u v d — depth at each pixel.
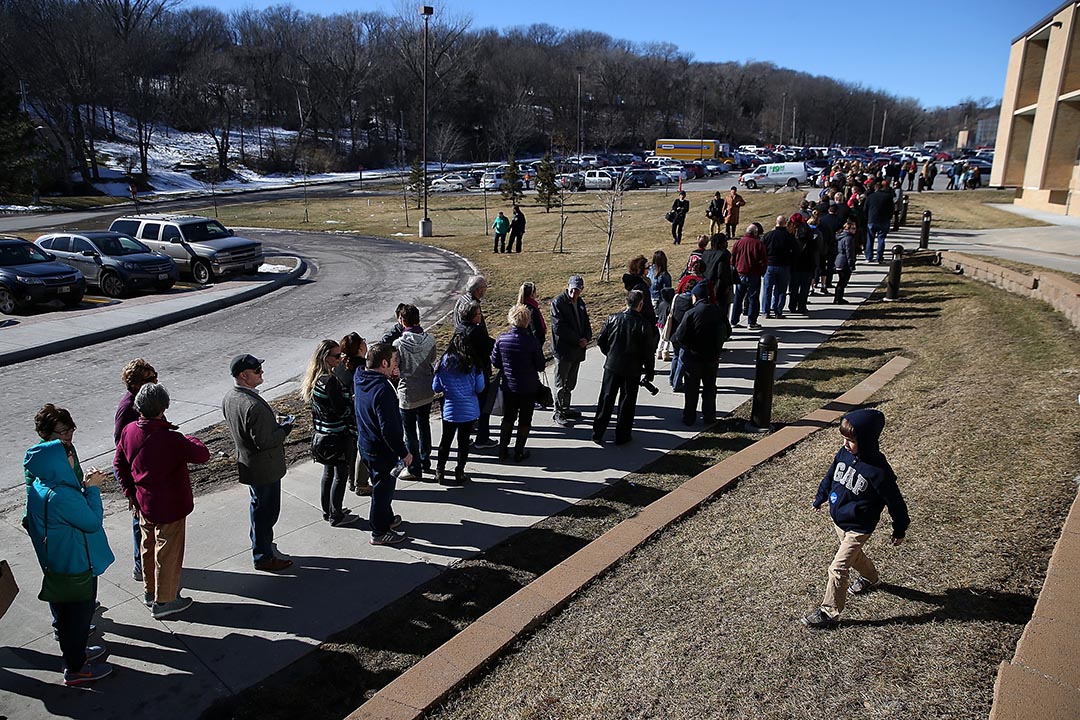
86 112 71.12
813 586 4.89
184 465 5.09
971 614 4.32
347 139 95.44
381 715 4.07
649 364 8.12
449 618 5.22
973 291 13.84
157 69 80.56
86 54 62.78
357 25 98.62
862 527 4.33
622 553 5.68
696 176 61.00
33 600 5.52
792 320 13.52
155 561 5.15
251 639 5.00
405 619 5.22
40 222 43.06
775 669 4.09
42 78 59.88
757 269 12.57
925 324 12.19
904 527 4.35
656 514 6.30
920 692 3.75
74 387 11.26
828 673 4.00
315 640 5.00
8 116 46.75
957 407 7.77
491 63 105.06
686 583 5.19
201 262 22.28
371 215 45.50
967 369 9.26
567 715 3.97
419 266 25.44
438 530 6.47
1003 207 30.08
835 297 14.56
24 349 12.95
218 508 6.92
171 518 5.04
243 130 91.12
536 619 4.88
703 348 8.59
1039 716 3.18
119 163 67.94
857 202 18.86
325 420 6.30
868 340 11.80
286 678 4.64
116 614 5.29
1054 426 6.73
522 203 48.28
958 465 6.27
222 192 64.25
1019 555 4.82
